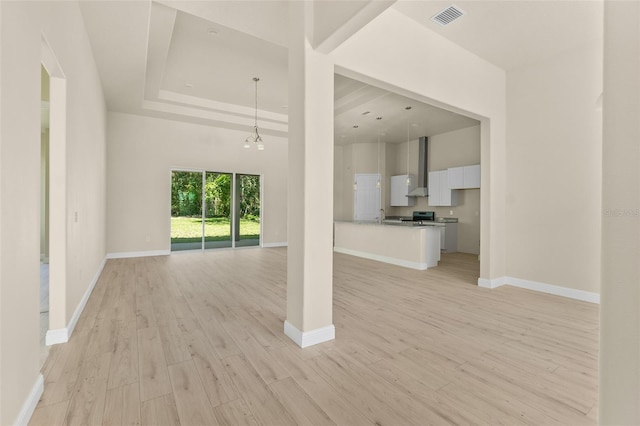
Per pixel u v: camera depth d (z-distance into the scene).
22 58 1.64
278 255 7.09
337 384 2.03
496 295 4.09
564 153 4.09
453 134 8.27
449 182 8.12
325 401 1.86
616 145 0.73
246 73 5.19
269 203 8.45
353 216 9.88
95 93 4.31
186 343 2.60
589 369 2.24
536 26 3.52
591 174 3.87
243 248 8.12
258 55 4.55
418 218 9.10
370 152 9.78
